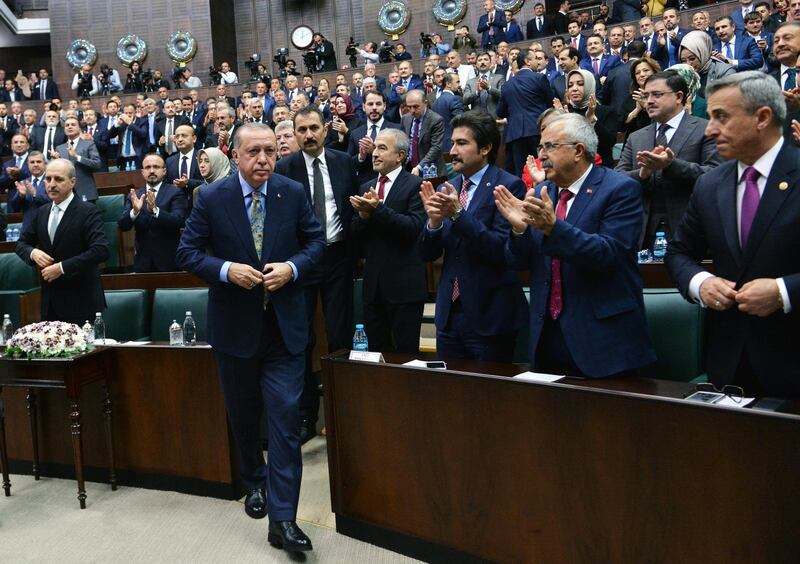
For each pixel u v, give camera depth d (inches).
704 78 186.1
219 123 277.9
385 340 143.8
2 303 189.9
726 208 85.3
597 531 84.2
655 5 407.8
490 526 93.9
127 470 138.5
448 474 98.0
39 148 383.2
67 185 156.4
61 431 143.3
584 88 175.3
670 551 78.5
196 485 132.0
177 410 132.6
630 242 92.0
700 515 76.1
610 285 92.6
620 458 81.9
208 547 109.6
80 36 639.8
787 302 75.0
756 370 82.4
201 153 194.2
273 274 104.0
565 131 94.6
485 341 113.3
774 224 80.0
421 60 501.7
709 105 83.0
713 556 75.3
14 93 561.6
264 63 678.5
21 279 211.2
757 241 81.0
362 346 148.6
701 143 136.7
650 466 79.6
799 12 221.8
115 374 137.6
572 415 85.7
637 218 93.2
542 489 88.7
